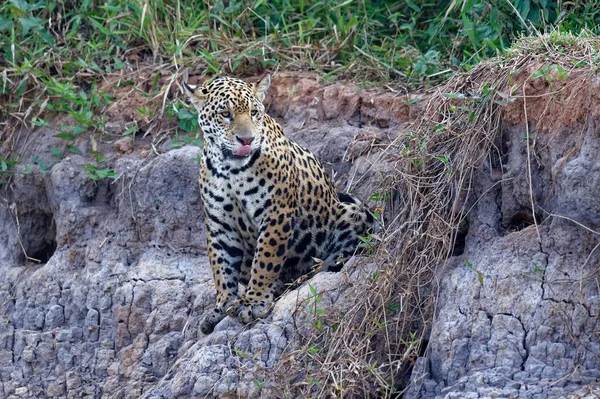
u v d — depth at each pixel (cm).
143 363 1370
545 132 1189
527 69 1219
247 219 1305
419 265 1216
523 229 1185
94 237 1489
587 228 1123
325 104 1516
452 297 1182
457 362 1137
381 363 1193
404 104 1470
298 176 1317
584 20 1511
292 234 1305
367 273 1232
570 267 1135
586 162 1134
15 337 1455
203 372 1206
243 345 1224
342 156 1467
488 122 1227
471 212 1236
